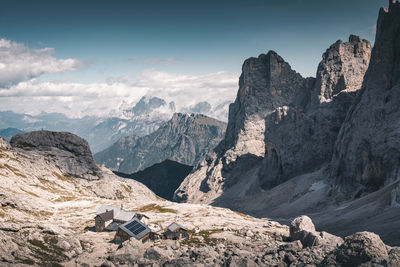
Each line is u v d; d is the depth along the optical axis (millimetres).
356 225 178875
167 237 106125
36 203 149375
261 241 100875
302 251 59594
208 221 143000
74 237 83312
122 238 96938
